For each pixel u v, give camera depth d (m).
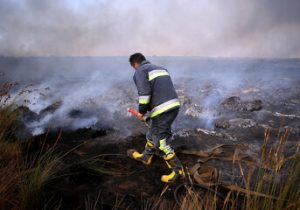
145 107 2.50
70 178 2.54
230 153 2.99
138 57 2.66
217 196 2.20
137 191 2.36
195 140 3.55
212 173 2.43
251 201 1.70
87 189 2.38
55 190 2.33
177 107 2.54
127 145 3.42
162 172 2.71
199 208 1.78
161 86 2.49
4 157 2.61
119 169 2.76
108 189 2.39
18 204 1.95
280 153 1.65
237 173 2.62
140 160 2.88
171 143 3.44
